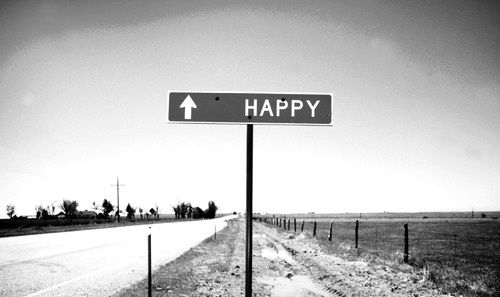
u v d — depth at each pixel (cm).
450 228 4306
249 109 339
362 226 4825
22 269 1053
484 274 997
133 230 3600
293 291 748
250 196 326
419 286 773
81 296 719
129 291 729
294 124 338
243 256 1362
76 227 4091
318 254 1369
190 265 1104
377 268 1004
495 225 5244
